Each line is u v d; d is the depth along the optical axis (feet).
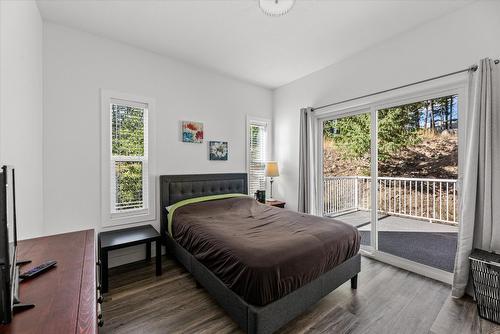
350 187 14.37
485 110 6.45
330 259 6.10
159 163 10.19
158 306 6.45
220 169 12.28
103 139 8.76
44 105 7.70
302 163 12.09
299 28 8.23
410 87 8.40
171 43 9.28
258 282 4.63
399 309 6.27
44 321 2.45
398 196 13.07
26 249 4.56
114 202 9.20
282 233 6.64
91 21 7.85
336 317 5.95
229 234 6.47
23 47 5.88
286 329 5.53
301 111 12.12
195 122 11.25
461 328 5.55
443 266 8.32
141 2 6.91
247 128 13.37
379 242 10.77
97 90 8.68
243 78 12.82
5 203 2.49
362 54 9.88
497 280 5.70
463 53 7.14
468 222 6.61
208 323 5.76
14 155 5.29
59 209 7.96
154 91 10.02
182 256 7.88
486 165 6.38
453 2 6.91
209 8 7.20
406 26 8.14
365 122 11.09
